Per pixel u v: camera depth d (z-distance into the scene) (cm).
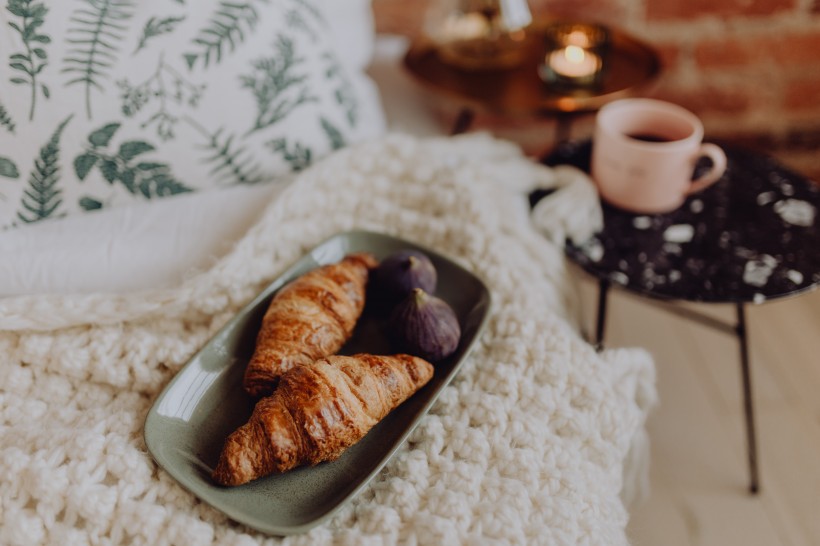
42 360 69
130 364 68
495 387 68
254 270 73
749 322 110
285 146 79
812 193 84
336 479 63
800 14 111
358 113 86
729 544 89
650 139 84
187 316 71
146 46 74
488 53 99
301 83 80
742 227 81
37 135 72
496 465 65
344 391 63
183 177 77
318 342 67
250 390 66
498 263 75
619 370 72
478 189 80
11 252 73
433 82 97
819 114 119
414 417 65
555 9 112
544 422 67
